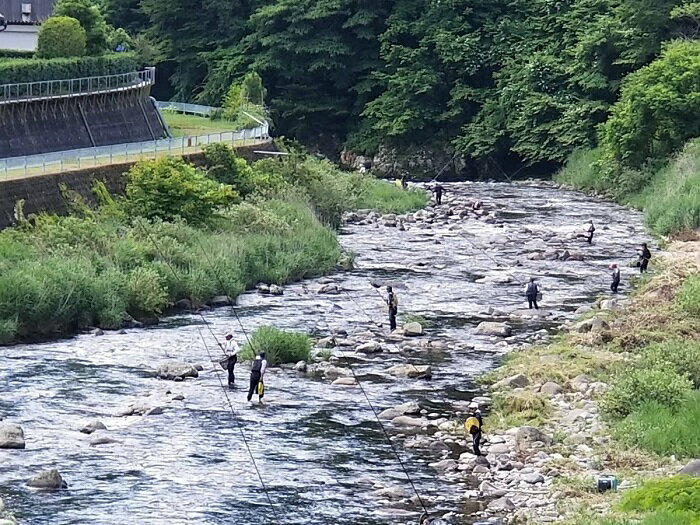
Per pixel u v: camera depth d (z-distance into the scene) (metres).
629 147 85.69
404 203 79.88
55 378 39.41
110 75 79.25
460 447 33.69
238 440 33.97
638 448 33.12
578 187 92.06
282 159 73.50
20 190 53.59
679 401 35.56
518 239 68.38
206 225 59.00
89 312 46.50
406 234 70.31
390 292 47.31
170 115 99.75
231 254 54.72
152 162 60.44
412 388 39.38
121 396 37.66
